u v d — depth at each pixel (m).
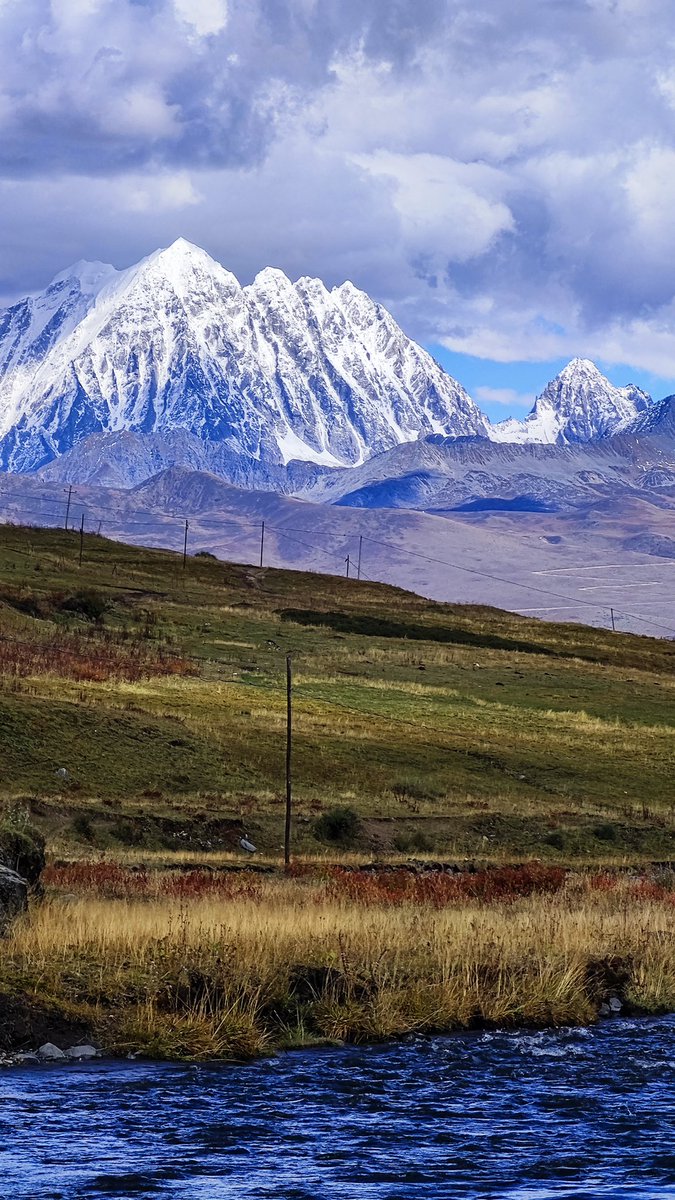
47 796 98.19
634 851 103.00
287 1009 35.62
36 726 110.06
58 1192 22.64
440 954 39.56
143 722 117.50
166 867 78.50
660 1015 39.97
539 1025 37.81
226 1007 34.66
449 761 123.56
